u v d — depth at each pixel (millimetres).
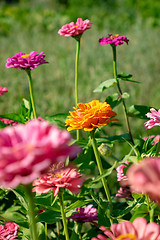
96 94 2432
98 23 6590
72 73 3213
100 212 769
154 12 7047
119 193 891
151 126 806
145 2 7504
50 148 437
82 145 922
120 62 3551
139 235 554
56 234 933
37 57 991
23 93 2531
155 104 2258
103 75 3131
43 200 776
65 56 3977
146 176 423
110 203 800
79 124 777
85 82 2967
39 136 448
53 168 738
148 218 710
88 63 3623
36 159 436
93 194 781
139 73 3062
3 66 3346
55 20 6594
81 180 716
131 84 2594
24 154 430
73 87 2814
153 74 3021
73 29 1061
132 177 429
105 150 862
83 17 6828
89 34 5133
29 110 1001
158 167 434
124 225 567
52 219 755
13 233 830
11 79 2887
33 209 583
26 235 784
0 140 460
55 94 2553
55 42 4727
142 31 5125
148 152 803
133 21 6668
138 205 761
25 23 6523
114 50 1063
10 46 4457
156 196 443
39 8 8727
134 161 755
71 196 806
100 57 3789
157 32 5012
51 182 698
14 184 430
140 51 3906
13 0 11297
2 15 7016
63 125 1016
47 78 3074
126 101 2262
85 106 795
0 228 841
